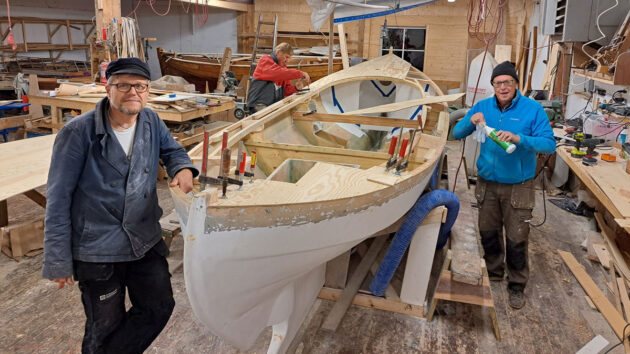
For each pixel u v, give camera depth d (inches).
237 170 84.4
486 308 117.1
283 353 95.3
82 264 74.0
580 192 187.8
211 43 472.4
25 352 96.5
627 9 171.0
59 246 70.1
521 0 351.6
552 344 103.8
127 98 71.3
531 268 138.5
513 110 115.9
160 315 84.4
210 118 255.9
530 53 325.4
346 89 202.4
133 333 81.9
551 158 214.7
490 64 286.5
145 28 484.7
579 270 134.6
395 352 100.2
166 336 103.4
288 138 144.5
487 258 130.0
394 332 106.9
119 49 237.8
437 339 104.7
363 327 108.3
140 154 76.0
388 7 229.8
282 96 223.0
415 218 105.3
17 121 210.4
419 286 110.7
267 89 215.0
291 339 99.7
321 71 361.4
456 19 390.6
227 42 467.2
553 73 243.3
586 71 166.7
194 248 70.6
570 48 214.7
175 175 83.0
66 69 341.7
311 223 77.2
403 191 93.1
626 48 146.6
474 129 124.0
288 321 94.4
